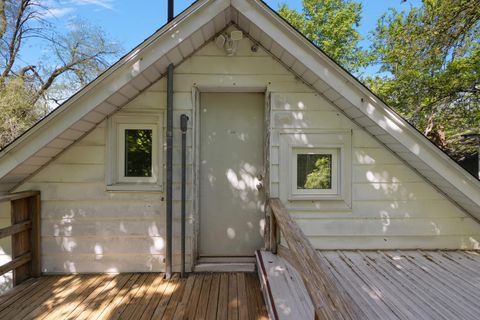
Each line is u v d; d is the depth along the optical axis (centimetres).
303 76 278
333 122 287
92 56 1009
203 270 281
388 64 770
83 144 278
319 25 1302
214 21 251
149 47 234
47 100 910
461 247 291
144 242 281
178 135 282
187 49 266
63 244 279
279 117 286
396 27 680
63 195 277
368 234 291
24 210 266
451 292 204
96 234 279
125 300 228
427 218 291
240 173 300
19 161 236
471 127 660
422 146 251
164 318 204
